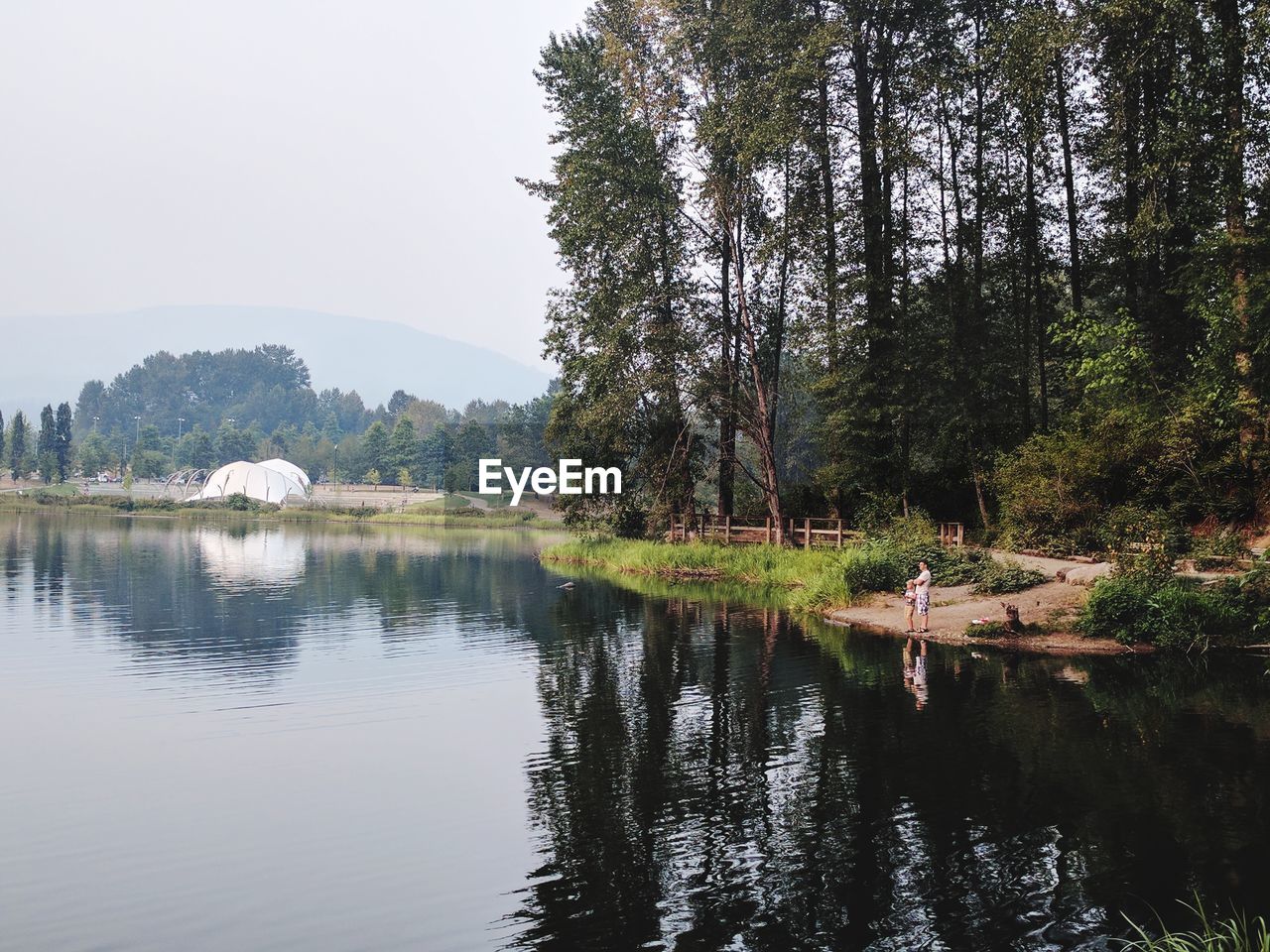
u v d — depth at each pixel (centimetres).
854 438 3189
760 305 3528
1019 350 3325
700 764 1098
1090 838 844
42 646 1919
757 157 3097
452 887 760
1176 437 2253
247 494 10000
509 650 1900
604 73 3591
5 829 895
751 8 3034
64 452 13350
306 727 1284
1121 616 1845
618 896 739
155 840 867
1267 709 1327
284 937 676
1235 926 672
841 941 660
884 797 964
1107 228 3192
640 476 4250
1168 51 2344
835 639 2014
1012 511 2673
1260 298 2102
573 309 4094
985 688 1483
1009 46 2556
